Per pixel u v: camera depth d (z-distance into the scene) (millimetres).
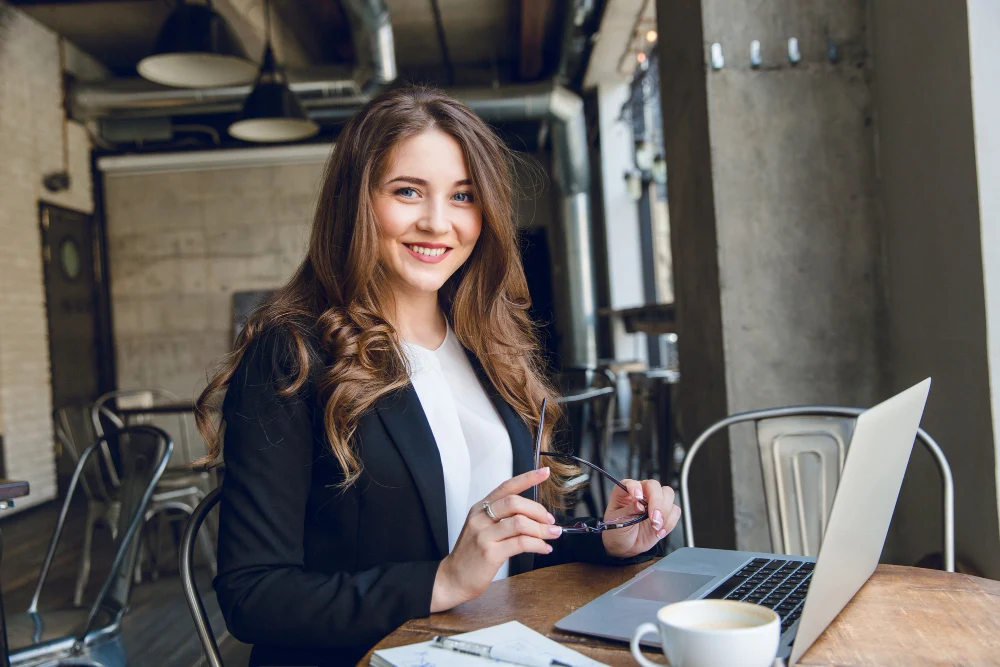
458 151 1213
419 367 1255
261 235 8461
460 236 1246
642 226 8859
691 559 1155
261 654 1070
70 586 3699
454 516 1208
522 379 1357
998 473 1859
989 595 985
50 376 6914
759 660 640
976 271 1906
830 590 838
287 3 6555
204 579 3650
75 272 7586
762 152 2453
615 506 1193
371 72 6641
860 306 2449
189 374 8430
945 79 1998
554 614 962
